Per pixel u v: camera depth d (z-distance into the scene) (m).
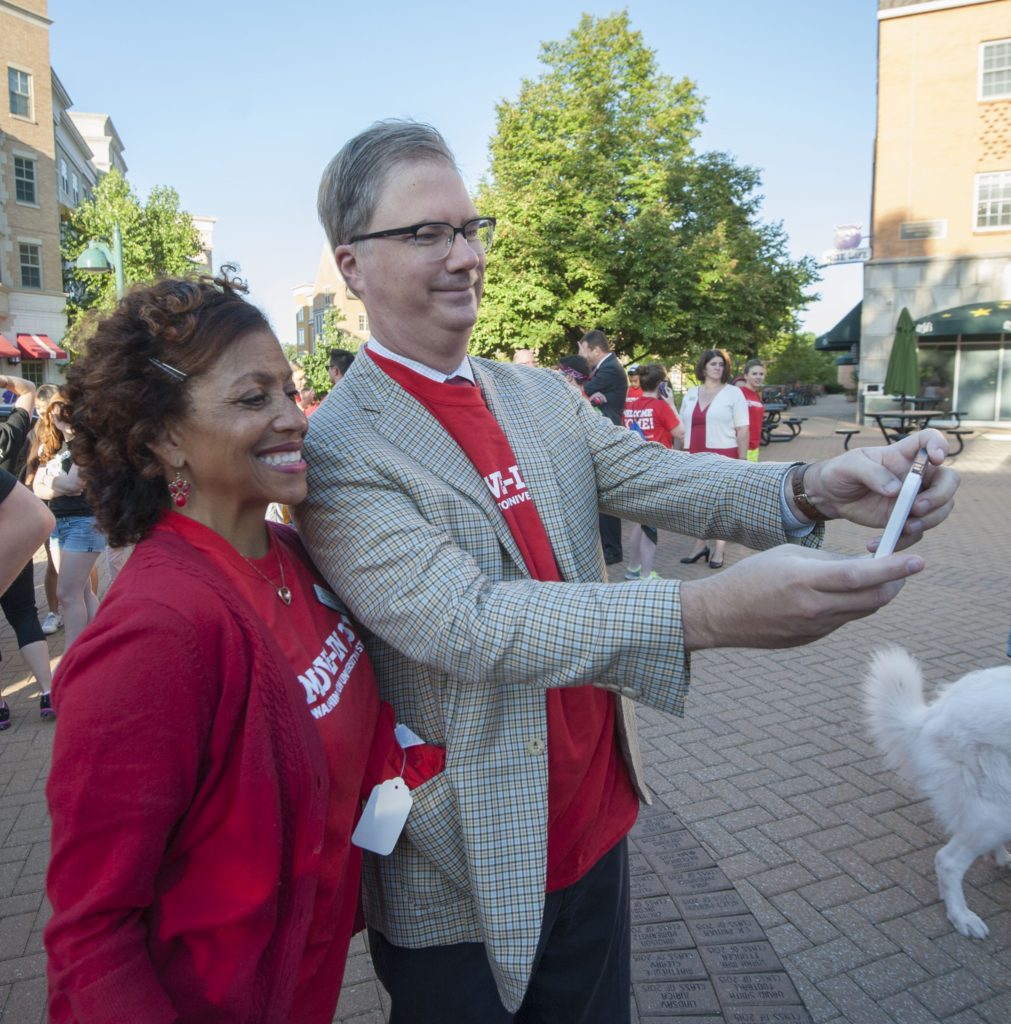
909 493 1.13
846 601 0.90
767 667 5.14
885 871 3.09
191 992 1.05
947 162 20.98
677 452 1.62
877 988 2.54
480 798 1.29
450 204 1.34
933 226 21.27
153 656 1.00
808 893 2.98
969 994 2.51
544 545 1.42
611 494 1.63
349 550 1.22
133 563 1.12
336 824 1.21
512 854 1.29
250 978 1.07
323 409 1.44
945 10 20.41
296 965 1.12
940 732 2.82
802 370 52.06
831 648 5.44
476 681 1.14
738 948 2.71
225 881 1.07
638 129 23.14
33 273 29.92
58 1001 1.00
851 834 3.32
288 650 1.18
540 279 21.50
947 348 21.48
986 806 2.70
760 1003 2.48
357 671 1.29
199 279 1.18
